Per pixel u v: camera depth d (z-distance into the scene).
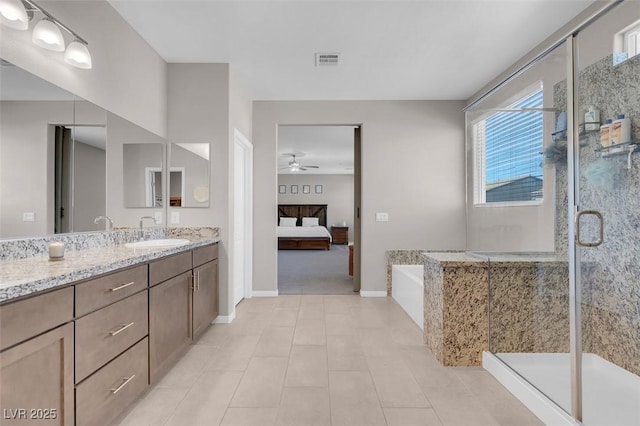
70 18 1.95
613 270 1.83
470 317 2.29
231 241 3.30
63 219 1.92
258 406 1.82
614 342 1.79
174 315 2.25
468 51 2.99
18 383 1.10
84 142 2.08
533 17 2.46
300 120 4.27
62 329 1.27
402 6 2.33
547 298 1.98
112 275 1.58
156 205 3.02
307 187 11.55
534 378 1.90
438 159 4.31
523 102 2.23
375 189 4.30
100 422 1.49
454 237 4.32
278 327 3.09
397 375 2.17
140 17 2.46
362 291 4.27
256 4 2.31
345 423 1.68
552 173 2.02
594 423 1.62
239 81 3.59
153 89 2.94
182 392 1.96
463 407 1.82
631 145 1.83
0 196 1.53
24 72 1.65
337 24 2.55
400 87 3.87
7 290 1.04
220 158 3.21
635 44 1.82
